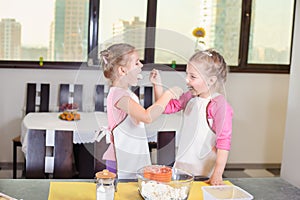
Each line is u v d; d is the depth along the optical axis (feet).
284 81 15.19
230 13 14.64
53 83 14.06
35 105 13.39
